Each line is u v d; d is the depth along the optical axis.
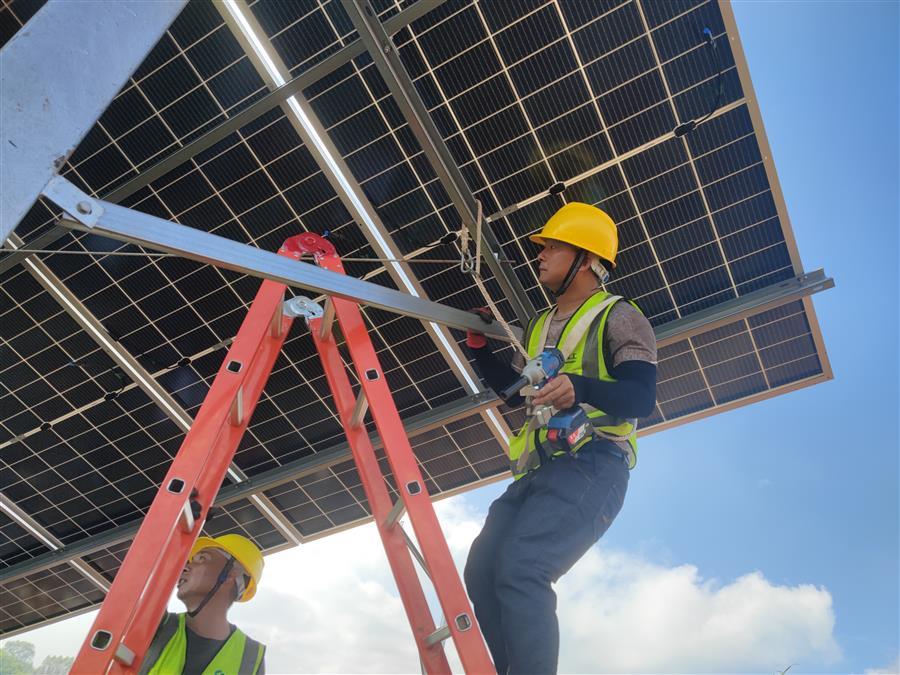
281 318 5.14
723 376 8.37
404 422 8.79
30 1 6.77
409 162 7.28
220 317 8.27
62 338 8.54
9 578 10.51
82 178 7.66
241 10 6.79
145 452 9.44
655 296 7.85
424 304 4.82
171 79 7.14
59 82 2.45
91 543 10.16
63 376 8.84
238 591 5.16
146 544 3.62
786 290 7.54
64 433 9.30
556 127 7.12
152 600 4.13
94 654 3.29
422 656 3.91
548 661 3.19
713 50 6.69
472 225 6.94
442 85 7.04
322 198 7.54
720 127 6.97
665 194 7.33
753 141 6.98
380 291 4.65
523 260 7.59
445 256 7.62
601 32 6.76
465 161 7.27
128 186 7.53
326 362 5.24
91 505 10.03
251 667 4.94
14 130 2.35
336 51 6.90
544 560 3.38
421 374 8.61
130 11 2.63
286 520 10.13
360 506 9.92
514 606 3.27
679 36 6.70
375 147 7.25
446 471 9.45
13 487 9.86
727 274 7.66
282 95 6.97
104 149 7.50
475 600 3.74
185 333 8.42
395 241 7.66
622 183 7.30
